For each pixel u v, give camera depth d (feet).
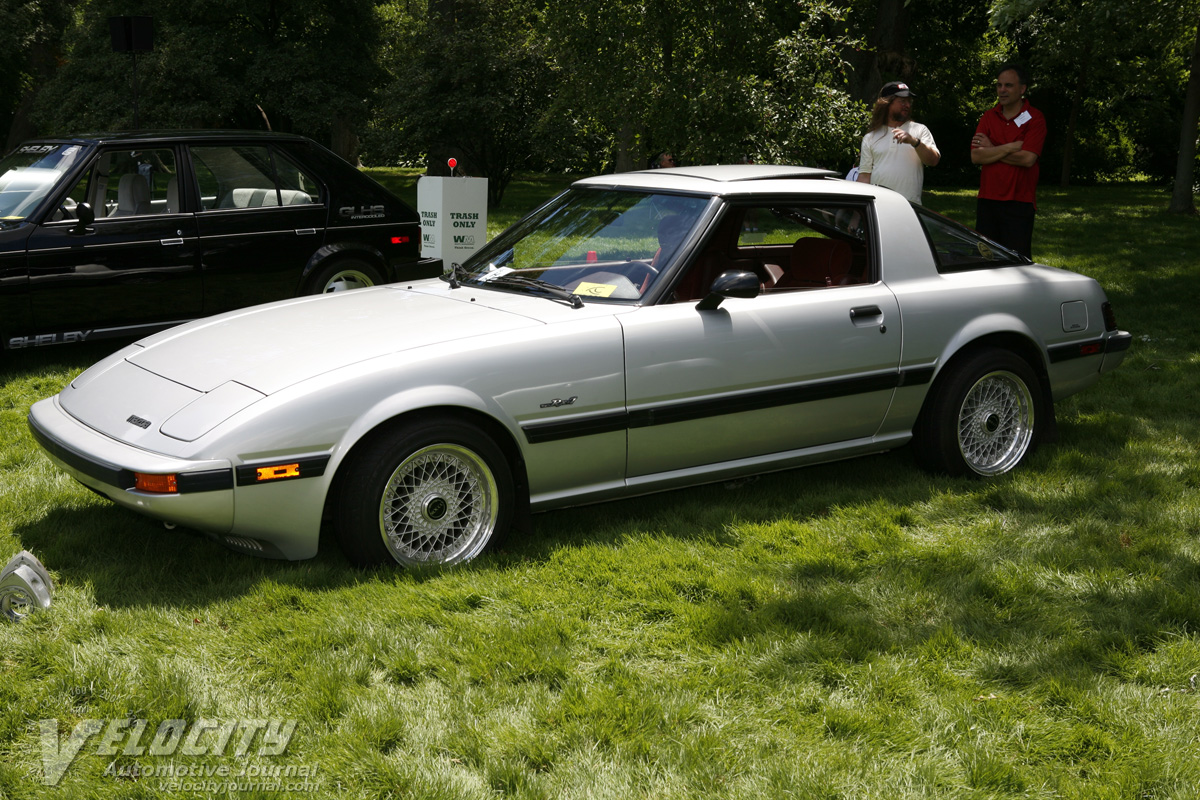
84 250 22.53
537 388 12.83
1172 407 20.84
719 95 38.37
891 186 22.15
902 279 15.81
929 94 118.52
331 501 12.40
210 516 11.36
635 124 42.63
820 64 41.24
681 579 12.51
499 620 11.45
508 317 13.43
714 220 14.44
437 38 72.59
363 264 26.86
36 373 22.59
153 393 12.53
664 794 8.43
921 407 16.21
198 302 24.32
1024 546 13.79
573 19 40.34
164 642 10.86
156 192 23.91
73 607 11.59
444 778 8.52
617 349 13.30
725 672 10.36
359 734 9.12
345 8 86.79
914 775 8.73
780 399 14.57
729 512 14.96
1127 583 12.59
